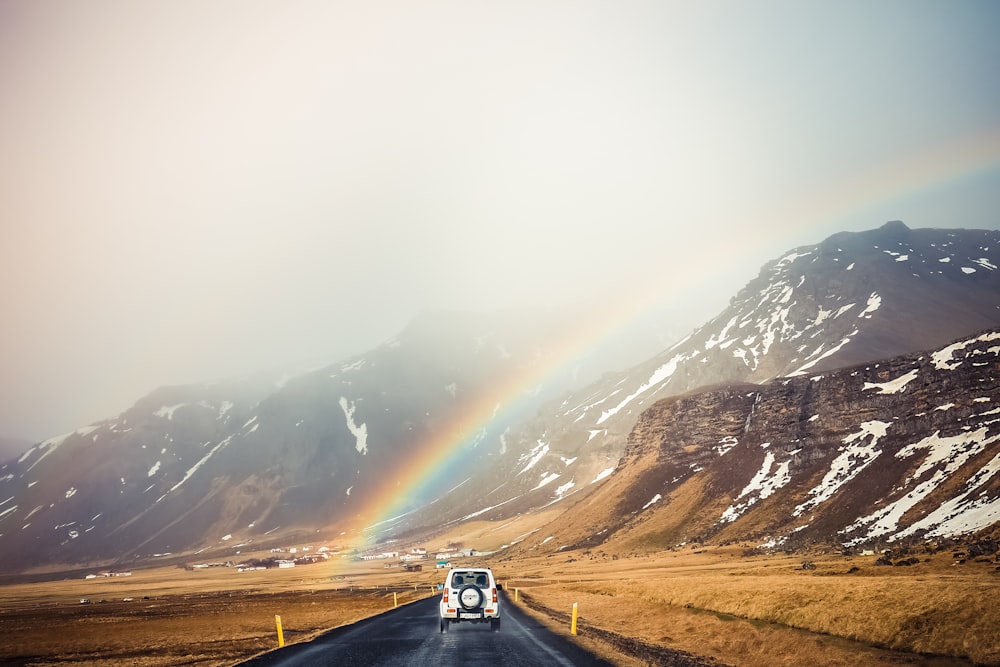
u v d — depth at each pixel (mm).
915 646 28422
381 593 127250
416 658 28109
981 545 71812
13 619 109375
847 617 35031
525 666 25203
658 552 162375
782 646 30375
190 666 31906
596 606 62219
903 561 72125
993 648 25859
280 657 30234
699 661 27766
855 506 130875
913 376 159375
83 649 50875
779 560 111375
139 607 128875
